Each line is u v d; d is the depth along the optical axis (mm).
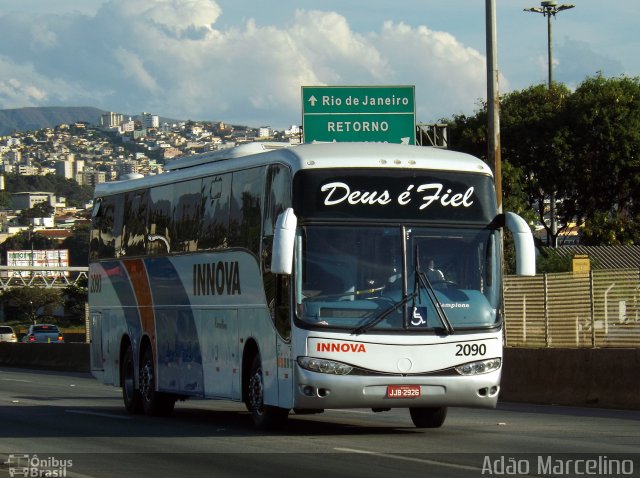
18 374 47688
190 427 20922
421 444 17047
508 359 27344
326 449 16531
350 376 17016
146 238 24375
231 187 20422
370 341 17125
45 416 23891
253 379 19250
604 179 72062
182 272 22422
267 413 19062
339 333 17062
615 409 24094
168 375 23047
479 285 17766
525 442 17203
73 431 20312
